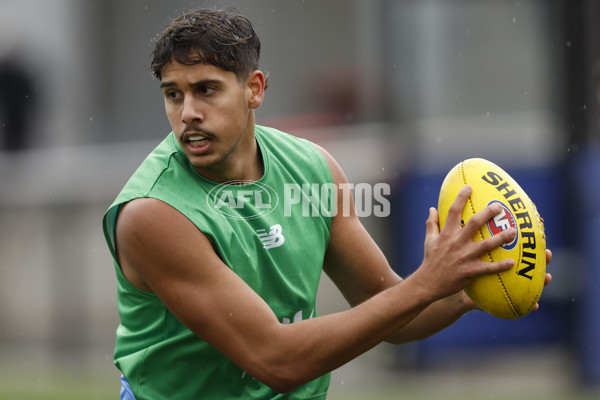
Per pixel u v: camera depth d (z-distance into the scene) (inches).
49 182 1590.8
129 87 1812.3
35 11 1855.3
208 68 402.0
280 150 457.1
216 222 418.9
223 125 407.2
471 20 1545.3
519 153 1363.2
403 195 1213.1
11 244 1557.6
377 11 1652.3
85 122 1809.8
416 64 1497.3
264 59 1772.9
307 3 1747.0
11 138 1771.7
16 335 1521.9
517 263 404.2
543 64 1533.0
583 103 1144.2
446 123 1515.7
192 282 410.0
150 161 434.9
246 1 1774.1
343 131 1630.2
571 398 987.3
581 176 1125.7
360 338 397.7
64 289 1497.3
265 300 437.4
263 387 446.0
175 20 414.6
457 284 394.3
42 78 1819.6
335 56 1726.1
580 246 1118.4
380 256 480.7
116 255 434.9
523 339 1175.6
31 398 1048.8
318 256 450.9
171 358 438.9
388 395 1033.5
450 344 1181.7
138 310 442.9
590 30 1178.0
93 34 1840.6
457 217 399.5
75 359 1341.0
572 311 1102.4
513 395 1011.3
